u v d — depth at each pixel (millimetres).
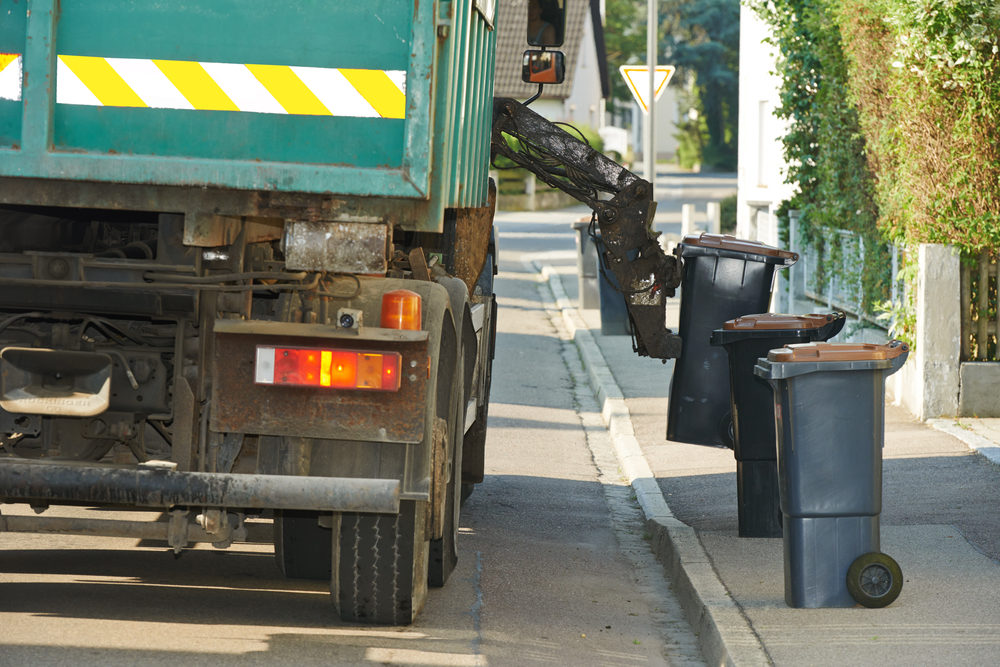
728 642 11562
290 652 11383
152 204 10133
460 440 13836
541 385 30703
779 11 34750
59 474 10195
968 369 22422
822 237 33594
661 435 23938
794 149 35531
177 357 11211
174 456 11172
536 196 107188
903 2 21594
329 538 13672
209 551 15430
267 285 10859
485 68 13531
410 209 10125
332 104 9984
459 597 13766
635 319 17953
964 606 12703
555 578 15023
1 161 9977
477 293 18344
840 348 12617
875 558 12594
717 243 17594
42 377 10750
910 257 23250
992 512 16547
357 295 11266
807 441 12625
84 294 10883
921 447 20422
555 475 21531
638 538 17375
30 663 10672
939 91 21750
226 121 10039
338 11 9930
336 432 10617
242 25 9961
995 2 21172
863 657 11164
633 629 13156
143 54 10016
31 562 14383
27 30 9930
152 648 11281
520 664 11547
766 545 15531
